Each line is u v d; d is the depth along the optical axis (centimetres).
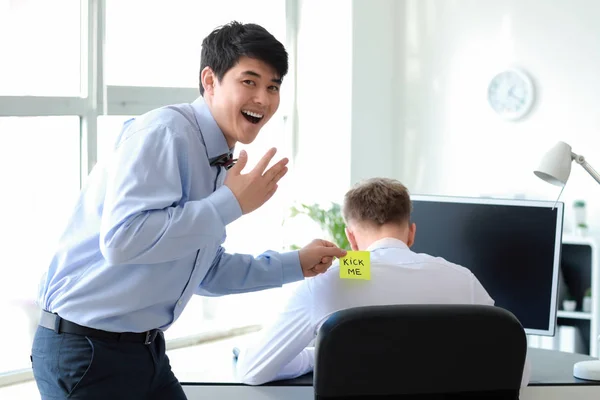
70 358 178
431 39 481
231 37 180
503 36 457
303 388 230
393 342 185
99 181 181
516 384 194
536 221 253
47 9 375
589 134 436
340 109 474
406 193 227
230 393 231
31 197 380
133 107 411
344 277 213
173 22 432
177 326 453
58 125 385
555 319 252
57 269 183
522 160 456
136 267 178
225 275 211
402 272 216
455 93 475
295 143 493
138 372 184
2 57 362
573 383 231
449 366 188
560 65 442
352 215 228
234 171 175
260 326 488
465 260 261
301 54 487
